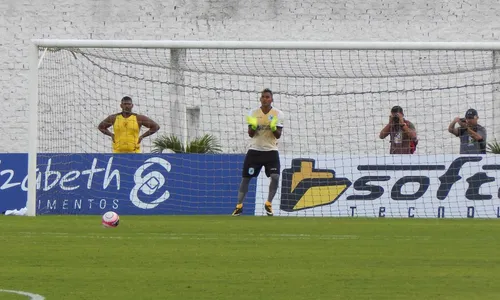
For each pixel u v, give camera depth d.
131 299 18.70
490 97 77.75
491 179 53.59
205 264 24.89
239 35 83.12
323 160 54.59
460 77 77.94
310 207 54.28
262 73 80.25
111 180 55.03
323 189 54.34
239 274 22.69
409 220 47.34
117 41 53.81
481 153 55.72
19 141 83.00
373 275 22.59
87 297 18.91
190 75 78.75
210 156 55.03
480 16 83.12
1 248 29.22
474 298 18.89
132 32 83.25
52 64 59.78
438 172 53.97
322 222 44.72
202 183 54.88
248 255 27.33
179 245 30.62
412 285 20.84
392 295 19.31
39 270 23.38
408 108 78.56
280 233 36.56
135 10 83.44
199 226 40.78
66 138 64.06
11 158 56.09
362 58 80.88
